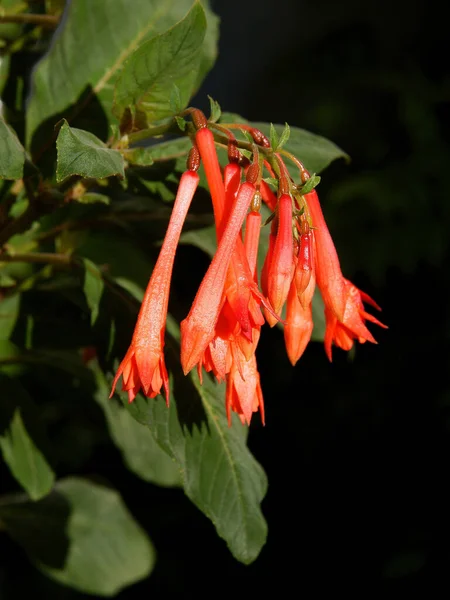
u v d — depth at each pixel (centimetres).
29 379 70
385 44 126
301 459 119
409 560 109
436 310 115
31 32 62
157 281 50
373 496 115
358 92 121
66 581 76
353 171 118
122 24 58
